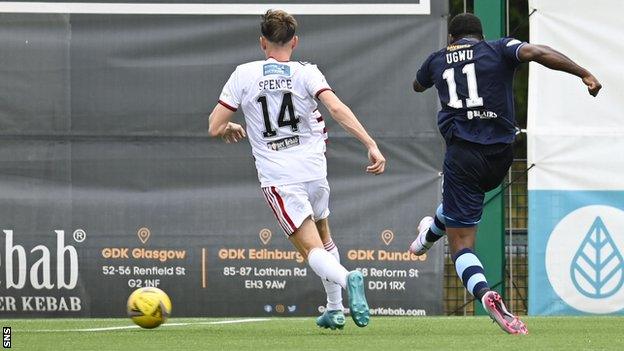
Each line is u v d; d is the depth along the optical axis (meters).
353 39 28.38
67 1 28.53
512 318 19.33
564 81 27.89
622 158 27.81
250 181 28.48
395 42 28.31
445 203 20.06
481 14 28.69
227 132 19.95
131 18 28.58
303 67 19.44
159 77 28.56
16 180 28.39
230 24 28.58
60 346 17.98
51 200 28.39
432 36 28.30
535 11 28.08
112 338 19.78
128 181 28.47
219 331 21.78
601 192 27.84
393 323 24.47
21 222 28.30
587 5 27.97
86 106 28.53
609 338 19.09
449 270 29.39
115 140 28.48
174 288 28.33
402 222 28.17
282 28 19.53
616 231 27.83
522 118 37.12
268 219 28.36
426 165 28.22
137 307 20.95
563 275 27.89
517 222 29.02
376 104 28.33
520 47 19.22
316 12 28.39
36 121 28.48
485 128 19.66
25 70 28.55
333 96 19.16
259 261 28.28
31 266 28.27
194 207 28.39
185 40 28.56
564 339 18.81
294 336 19.94
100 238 28.34
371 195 28.20
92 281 28.30
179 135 28.50
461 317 27.20
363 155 28.27
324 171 19.81
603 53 27.86
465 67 19.69
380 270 28.12
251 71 19.53
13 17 28.53
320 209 20.09
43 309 28.30
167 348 17.33
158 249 28.33
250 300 28.27
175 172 28.48
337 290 20.94
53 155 28.44
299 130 19.53
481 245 28.55
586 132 27.89
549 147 27.89
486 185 19.97
